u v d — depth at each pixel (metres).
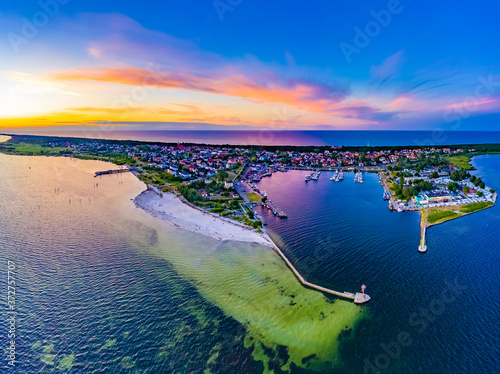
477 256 94.81
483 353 56.84
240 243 106.50
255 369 53.97
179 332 61.91
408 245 104.06
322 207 156.00
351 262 92.56
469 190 172.75
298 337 61.44
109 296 72.56
